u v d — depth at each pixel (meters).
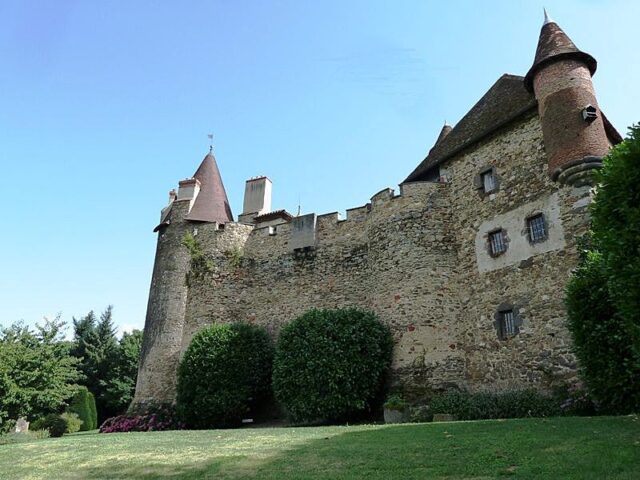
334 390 13.85
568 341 11.41
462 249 14.98
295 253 20.17
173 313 23.00
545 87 13.02
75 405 30.45
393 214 16.27
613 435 6.33
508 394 11.96
